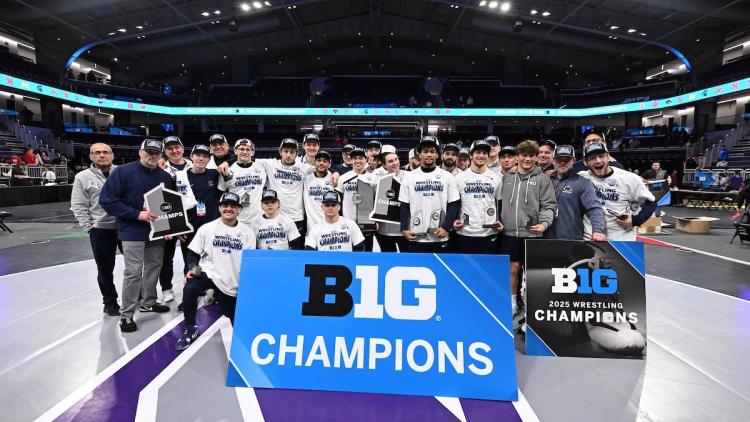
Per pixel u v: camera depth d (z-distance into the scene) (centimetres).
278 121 3584
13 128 2064
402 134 3173
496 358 241
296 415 218
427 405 228
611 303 301
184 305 311
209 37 2847
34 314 376
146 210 340
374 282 257
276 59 3669
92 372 266
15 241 760
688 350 304
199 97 3384
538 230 330
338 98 3656
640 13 2152
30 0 2027
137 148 2781
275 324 255
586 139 372
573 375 267
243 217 423
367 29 3086
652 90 2922
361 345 248
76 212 366
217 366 274
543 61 3177
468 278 254
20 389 245
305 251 266
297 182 443
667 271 557
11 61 2267
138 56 3014
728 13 2042
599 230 319
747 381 259
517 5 2239
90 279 496
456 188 362
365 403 229
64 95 2556
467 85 3575
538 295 305
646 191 328
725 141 2131
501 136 3269
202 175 422
